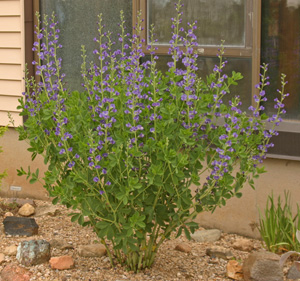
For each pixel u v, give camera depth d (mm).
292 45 3180
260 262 2742
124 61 2967
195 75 2719
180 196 2633
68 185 2637
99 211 2701
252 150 2762
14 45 4055
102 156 2621
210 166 2713
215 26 3352
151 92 2666
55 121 2762
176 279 2822
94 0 3750
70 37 3877
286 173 3217
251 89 3295
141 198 2660
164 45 3500
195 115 2658
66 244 3209
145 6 3514
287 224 3037
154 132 2570
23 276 2844
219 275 2895
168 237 2852
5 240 3312
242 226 3383
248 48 3262
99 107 2707
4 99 4133
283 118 3232
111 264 2930
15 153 4152
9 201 3994
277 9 3197
